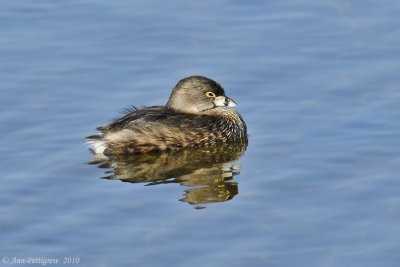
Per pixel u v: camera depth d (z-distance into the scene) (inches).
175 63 790.5
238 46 810.2
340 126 684.1
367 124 682.8
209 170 647.8
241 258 531.8
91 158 663.1
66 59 799.7
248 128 698.8
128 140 679.7
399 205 577.0
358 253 532.4
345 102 717.9
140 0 880.9
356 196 589.9
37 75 776.3
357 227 557.3
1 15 864.3
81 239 554.6
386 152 642.8
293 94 737.6
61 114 720.3
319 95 732.0
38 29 843.4
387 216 566.6
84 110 726.5
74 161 656.4
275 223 565.3
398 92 725.9
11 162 652.7
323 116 701.3
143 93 751.7
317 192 597.6
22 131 695.7
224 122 703.7
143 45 816.3
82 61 796.0
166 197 603.5
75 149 673.0
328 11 852.6
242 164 652.1
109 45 818.2
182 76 772.0
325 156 644.1
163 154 681.6
